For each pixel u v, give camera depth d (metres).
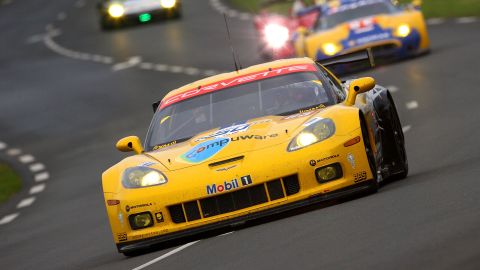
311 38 79.50
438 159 40.34
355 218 27.39
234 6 159.50
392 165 35.66
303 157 29.73
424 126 51.41
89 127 84.06
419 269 20.77
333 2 83.94
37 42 151.25
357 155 30.17
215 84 35.31
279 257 24.55
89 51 133.12
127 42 134.38
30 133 87.19
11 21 184.62
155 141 33.69
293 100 33.34
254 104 33.53
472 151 40.12
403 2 131.88
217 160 30.16
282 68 35.25
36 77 118.44
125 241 30.69
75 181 61.88
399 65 77.81
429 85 66.25
